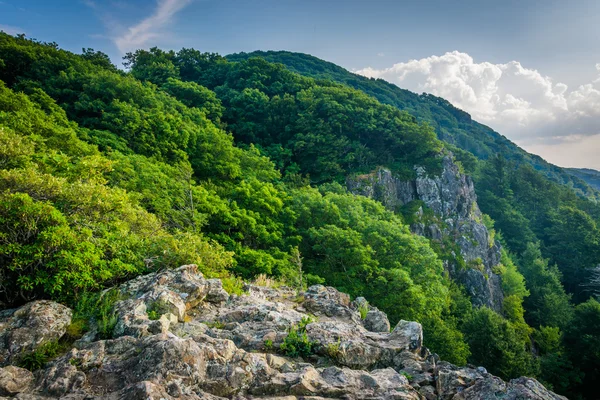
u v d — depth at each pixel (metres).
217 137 53.44
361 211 43.09
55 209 10.85
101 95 56.12
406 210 65.81
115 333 9.62
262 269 26.78
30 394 7.04
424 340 30.88
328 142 74.19
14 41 68.62
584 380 41.88
